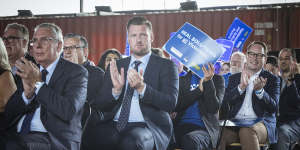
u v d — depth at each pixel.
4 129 2.40
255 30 6.26
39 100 2.27
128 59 2.91
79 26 6.70
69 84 2.40
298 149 3.96
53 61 2.51
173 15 6.44
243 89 3.27
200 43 3.08
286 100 3.73
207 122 2.98
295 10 6.22
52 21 6.80
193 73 3.15
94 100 2.99
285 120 3.70
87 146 2.76
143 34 2.88
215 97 3.02
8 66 2.45
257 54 3.48
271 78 3.42
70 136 2.36
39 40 2.49
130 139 2.45
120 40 6.57
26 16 7.10
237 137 3.11
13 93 2.41
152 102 2.56
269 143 3.16
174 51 3.10
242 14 6.30
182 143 2.88
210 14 6.36
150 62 2.81
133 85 2.54
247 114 3.25
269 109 3.23
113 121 2.77
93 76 3.29
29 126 2.38
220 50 3.07
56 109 2.26
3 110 2.40
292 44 6.19
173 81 2.71
